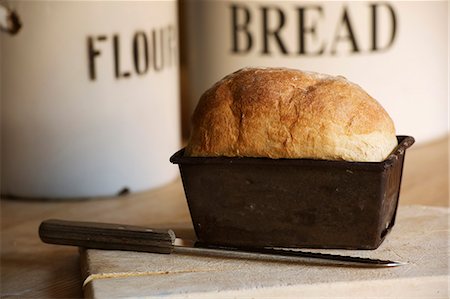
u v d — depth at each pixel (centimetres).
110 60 136
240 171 105
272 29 155
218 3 158
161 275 102
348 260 103
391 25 156
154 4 140
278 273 102
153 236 107
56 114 136
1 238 125
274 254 105
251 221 107
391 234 111
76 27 134
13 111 137
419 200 136
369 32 155
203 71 163
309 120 103
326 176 104
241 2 156
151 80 140
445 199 136
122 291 99
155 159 143
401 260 104
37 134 137
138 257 107
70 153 137
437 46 163
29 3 133
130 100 139
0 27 135
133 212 133
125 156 140
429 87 163
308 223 106
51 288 109
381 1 155
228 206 107
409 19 158
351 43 154
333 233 106
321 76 107
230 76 109
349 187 103
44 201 139
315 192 104
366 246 106
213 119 106
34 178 138
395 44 157
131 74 138
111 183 140
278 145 104
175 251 108
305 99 104
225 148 105
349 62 155
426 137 164
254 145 104
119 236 108
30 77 135
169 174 146
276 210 106
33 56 135
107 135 138
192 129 108
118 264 105
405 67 159
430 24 161
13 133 138
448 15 165
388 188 105
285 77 106
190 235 115
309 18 153
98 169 139
